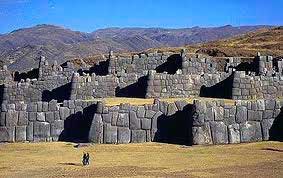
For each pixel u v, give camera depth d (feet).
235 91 125.18
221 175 63.67
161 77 128.57
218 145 88.58
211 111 90.07
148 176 63.87
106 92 134.92
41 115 99.30
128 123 94.48
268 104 93.30
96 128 93.97
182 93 129.39
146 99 124.57
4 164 75.82
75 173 67.15
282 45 315.78
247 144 88.84
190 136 89.92
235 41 379.55
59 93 149.18
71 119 99.55
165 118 94.99
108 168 70.18
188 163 73.10
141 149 86.79
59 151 87.04
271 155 77.97
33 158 80.74
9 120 98.73
